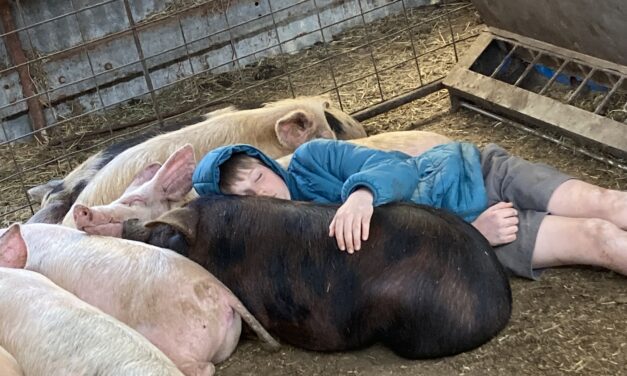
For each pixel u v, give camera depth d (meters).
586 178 3.80
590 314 2.88
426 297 2.72
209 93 6.52
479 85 4.59
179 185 3.54
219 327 2.90
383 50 6.46
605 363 2.65
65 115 6.62
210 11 6.79
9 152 6.17
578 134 3.85
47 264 3.15
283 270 2.93
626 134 3.65
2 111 6.43
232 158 3.16
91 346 2.49
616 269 2.97
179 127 4.72
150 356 2.43
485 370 2.72
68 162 5.80
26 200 5.30
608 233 2.93
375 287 2.78
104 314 2.66
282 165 3.68
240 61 6.93
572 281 3.08
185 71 6.86
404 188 2.99
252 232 3.01
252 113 4.32
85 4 6.54
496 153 3.36
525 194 3.18
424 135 3.95
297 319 2.94
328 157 3.22
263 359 3.03
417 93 5.05
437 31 6.53
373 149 3.20
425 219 2.84
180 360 2.85
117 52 6.67
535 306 2.98
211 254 3.06
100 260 3.06
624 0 3.51
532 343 2.80
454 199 3.17
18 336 2.64
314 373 2.90
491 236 3.10
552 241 3.03
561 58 4.33
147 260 3.01
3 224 5.03
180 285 2.90
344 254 2.84
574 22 3.99
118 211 3.39
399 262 2.77
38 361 2.55
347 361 2.93
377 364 2.88
